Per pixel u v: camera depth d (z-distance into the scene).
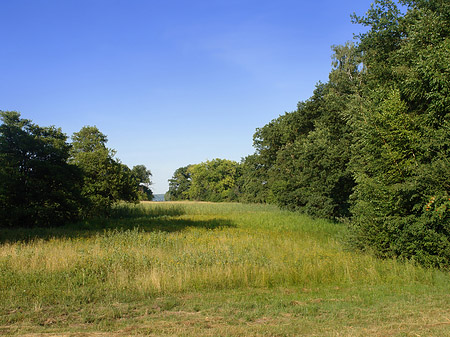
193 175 110.19
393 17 17.77
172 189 126.06
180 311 6.73
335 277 9.94
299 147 31.53
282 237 19.41
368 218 13.70
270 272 9.79
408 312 6.69
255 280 9.30
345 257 12.06
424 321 6.12
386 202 12.38
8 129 23.17
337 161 24.72
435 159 11.47
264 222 28.06
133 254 11.15
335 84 32.91
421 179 11.07
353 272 10.31
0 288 7.71
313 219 28.88
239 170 104.31
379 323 6.07
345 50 33.59
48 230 19.91
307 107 34.72
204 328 5.74
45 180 23.81
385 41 18.25
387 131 12.52
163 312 6.66
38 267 9.25
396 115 12.45
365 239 13.55
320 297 7.97
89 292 7.64
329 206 26.58
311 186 28.19
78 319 6.14
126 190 32.16
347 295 8.14
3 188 20.97
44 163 23.02
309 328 5.74
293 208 33.78
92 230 21.77
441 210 10.38
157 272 9.06
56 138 26.08
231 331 5.54
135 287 8.13
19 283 8.02
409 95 13.28
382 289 8.78
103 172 31.06
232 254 11.66
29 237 16.45
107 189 30.97
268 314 6.60
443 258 10.73
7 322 5.92
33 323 5.89
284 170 41.53
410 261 11.46
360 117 15.46
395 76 15.47
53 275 8.60
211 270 9.49
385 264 11.41
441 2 15.45
